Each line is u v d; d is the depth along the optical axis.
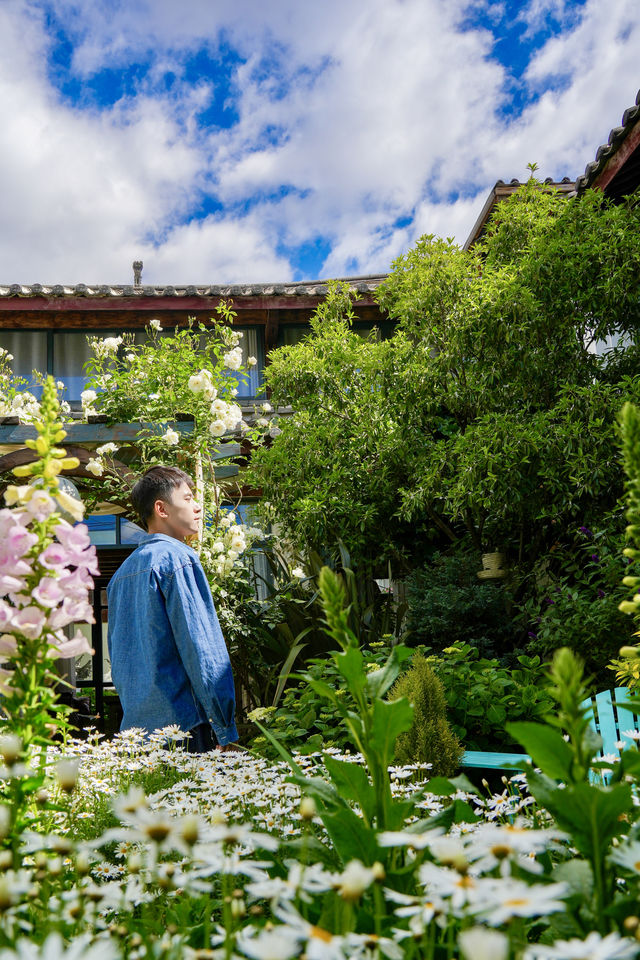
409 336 7.70
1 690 1.02
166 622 2.40
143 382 5.97
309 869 0.78
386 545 7.14
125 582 2.50
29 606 1.02
